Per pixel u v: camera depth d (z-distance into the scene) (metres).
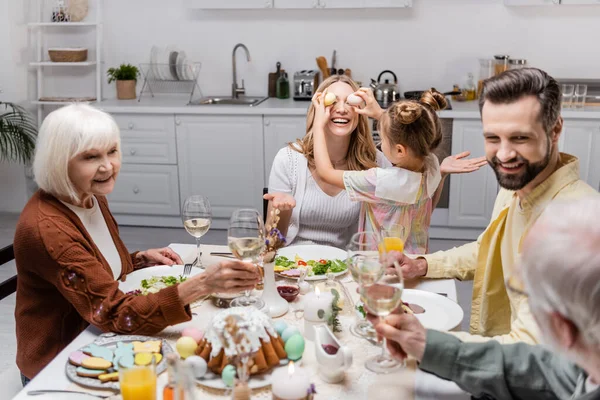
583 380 1.17
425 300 1.76
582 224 0.92
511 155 1.51
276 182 2.49
